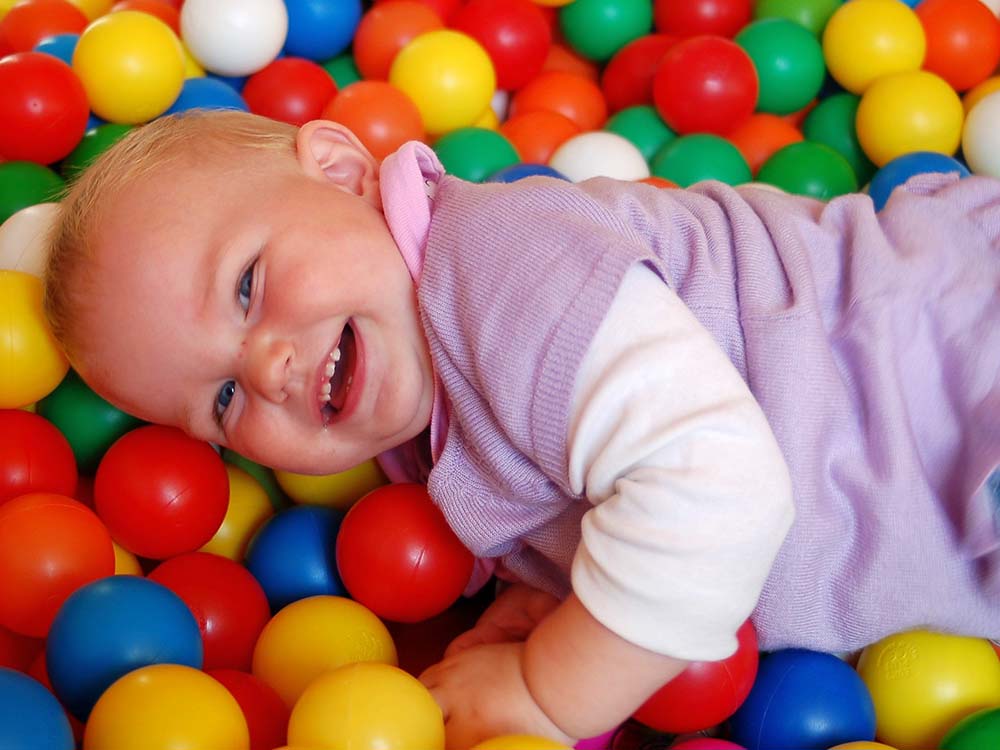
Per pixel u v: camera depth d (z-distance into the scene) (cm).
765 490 56
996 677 64
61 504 64
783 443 62
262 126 67
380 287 63
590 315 58
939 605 63
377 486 75
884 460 63
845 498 63
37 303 69
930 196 70
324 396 63
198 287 62
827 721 61
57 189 81
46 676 62
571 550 63
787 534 61
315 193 64
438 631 72
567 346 58
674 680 61
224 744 54
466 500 63
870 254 66
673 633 55
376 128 87
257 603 67
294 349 62
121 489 67
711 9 101
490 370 59
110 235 63
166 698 54
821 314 65
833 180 89
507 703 59
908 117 92
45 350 69
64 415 72
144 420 72
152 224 63
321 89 92
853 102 97
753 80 93
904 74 94
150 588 60
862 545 63
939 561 63
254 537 72
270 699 60
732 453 56
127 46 85
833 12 101
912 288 65
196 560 67
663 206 66
